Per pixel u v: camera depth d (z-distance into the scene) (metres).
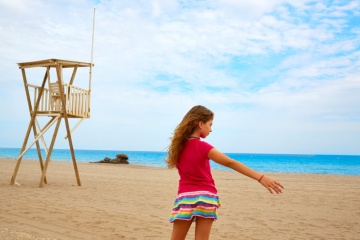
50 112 12.58
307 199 11.27
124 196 10.80
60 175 17.94
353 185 16.48
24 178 15.71
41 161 13.50
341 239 6.21
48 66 12.31
